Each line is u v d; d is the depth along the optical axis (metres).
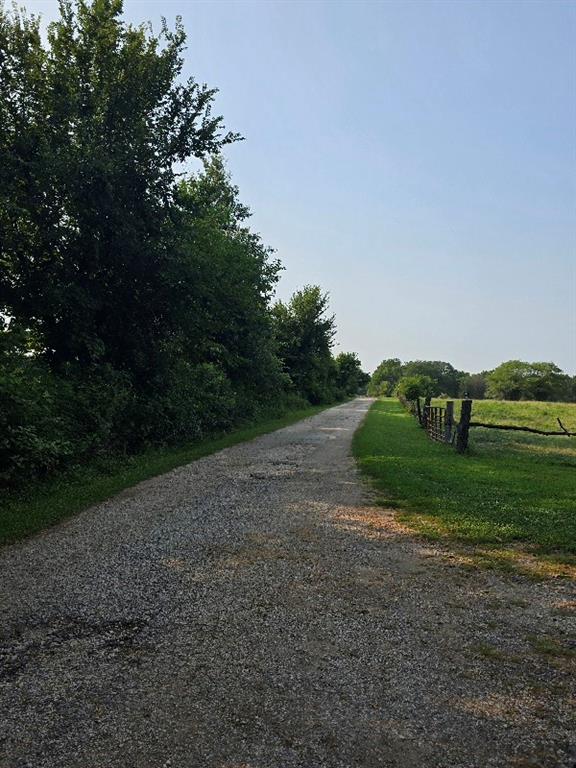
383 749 2.96
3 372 10.90
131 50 16.48
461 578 5.60
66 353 15.73
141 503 9.16
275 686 3.57
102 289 16.69
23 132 14.53
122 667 3.81
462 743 3.02
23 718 3.22
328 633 4.34
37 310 14.65
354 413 39.97
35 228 15.04
